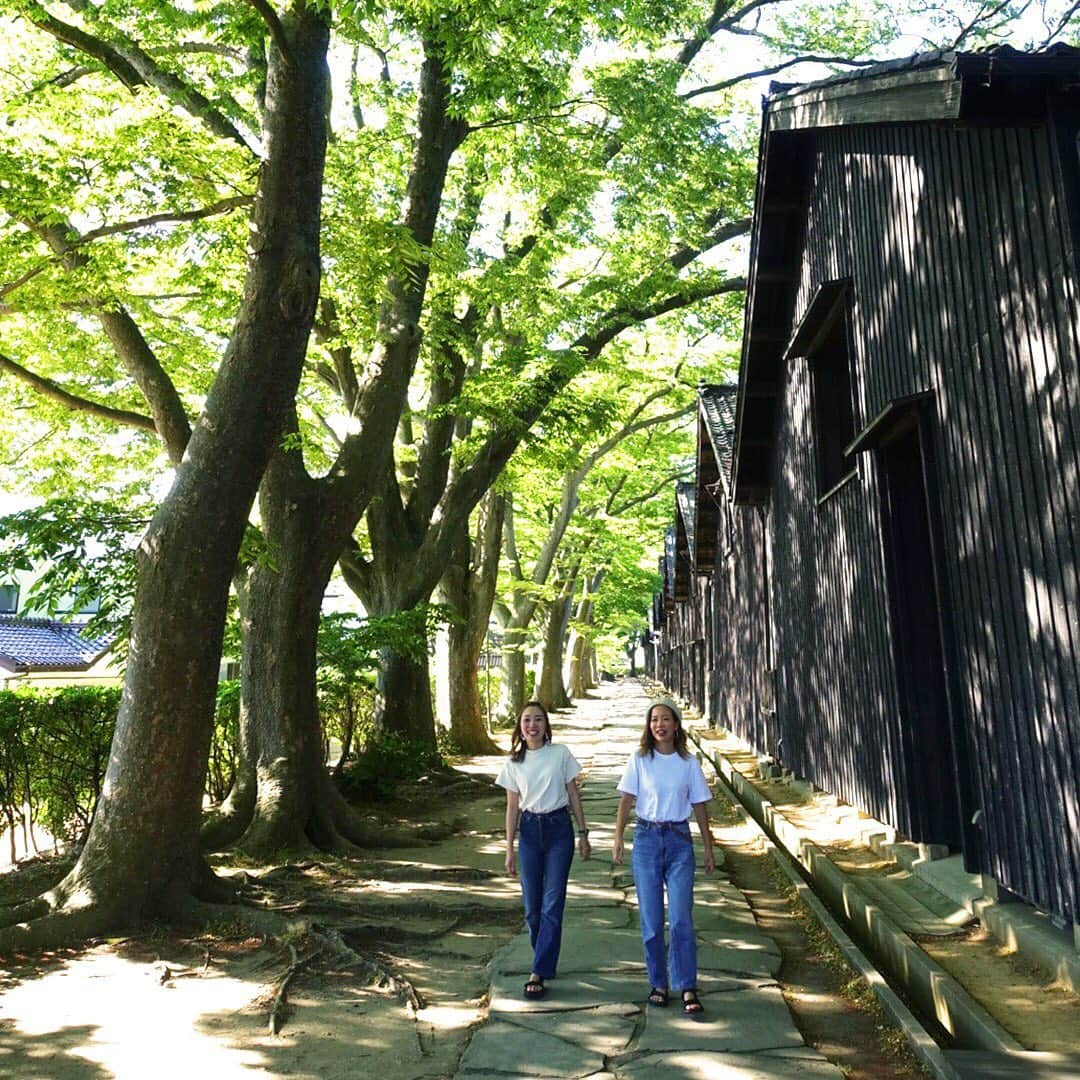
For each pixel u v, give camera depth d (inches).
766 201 440.8
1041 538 211.8
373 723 653.9
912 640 322.7
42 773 427.8
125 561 356.8
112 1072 176.2
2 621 1034.1
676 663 1801.2
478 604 829.2
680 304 684.7
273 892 319.0
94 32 423.8
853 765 392.5
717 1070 170.1
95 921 267.1
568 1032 191.2
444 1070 176.2
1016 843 230.5
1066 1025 178.5
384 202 529.3
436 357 590.2
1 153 309.3
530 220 634.2
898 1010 187.5
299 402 696.4
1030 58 190.4
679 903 205.9
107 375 531.2
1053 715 208.2
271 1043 190.9
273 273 292.8
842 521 401.7
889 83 251.6
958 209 254.4
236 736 520.1
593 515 1406.3
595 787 616.4
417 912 298.0
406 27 351.6
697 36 694.5
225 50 483.2
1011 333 223.9
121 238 373.7
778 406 545.6
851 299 366.6
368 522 634.2
